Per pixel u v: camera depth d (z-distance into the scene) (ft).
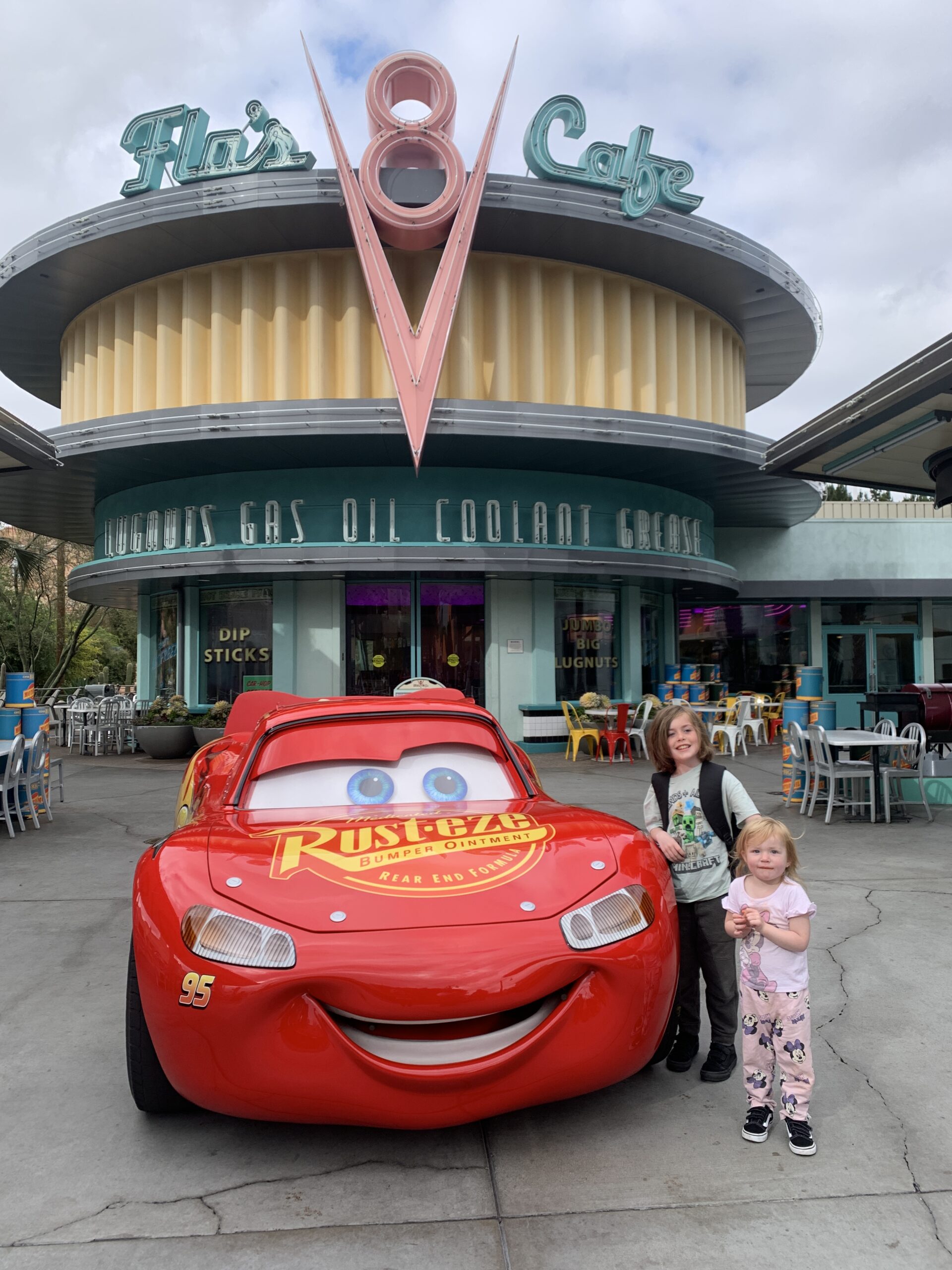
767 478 56.80
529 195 47.57
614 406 54.24
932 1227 8.31
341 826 11.62
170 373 53.52
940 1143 9.89
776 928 9.76
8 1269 7.80
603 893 10.22
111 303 56.70
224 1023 9.00
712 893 11.72
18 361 67.46
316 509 52.90
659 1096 11.28
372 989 8.91
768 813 33.37
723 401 60.08
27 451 37.14
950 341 28.68
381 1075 8.96
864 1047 12.48
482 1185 9.19
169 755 54.60
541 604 54.90
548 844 11.01
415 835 11.23
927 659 74.08
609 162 49.60
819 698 40.19
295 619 53.47
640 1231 8.32
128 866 25.43
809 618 73.72
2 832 30.83
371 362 51.26
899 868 23.90
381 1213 8.67
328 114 47.16
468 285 51.34
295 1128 10.53
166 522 54.90
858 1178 9.20
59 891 22.39
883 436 37.65
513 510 53.11
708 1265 7.79
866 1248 8.00
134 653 160.56
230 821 12.12
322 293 51.11
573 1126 10.45
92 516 71.97
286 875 10.02
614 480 56.70
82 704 67.21
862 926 18.39
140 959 9.73
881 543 74.74
